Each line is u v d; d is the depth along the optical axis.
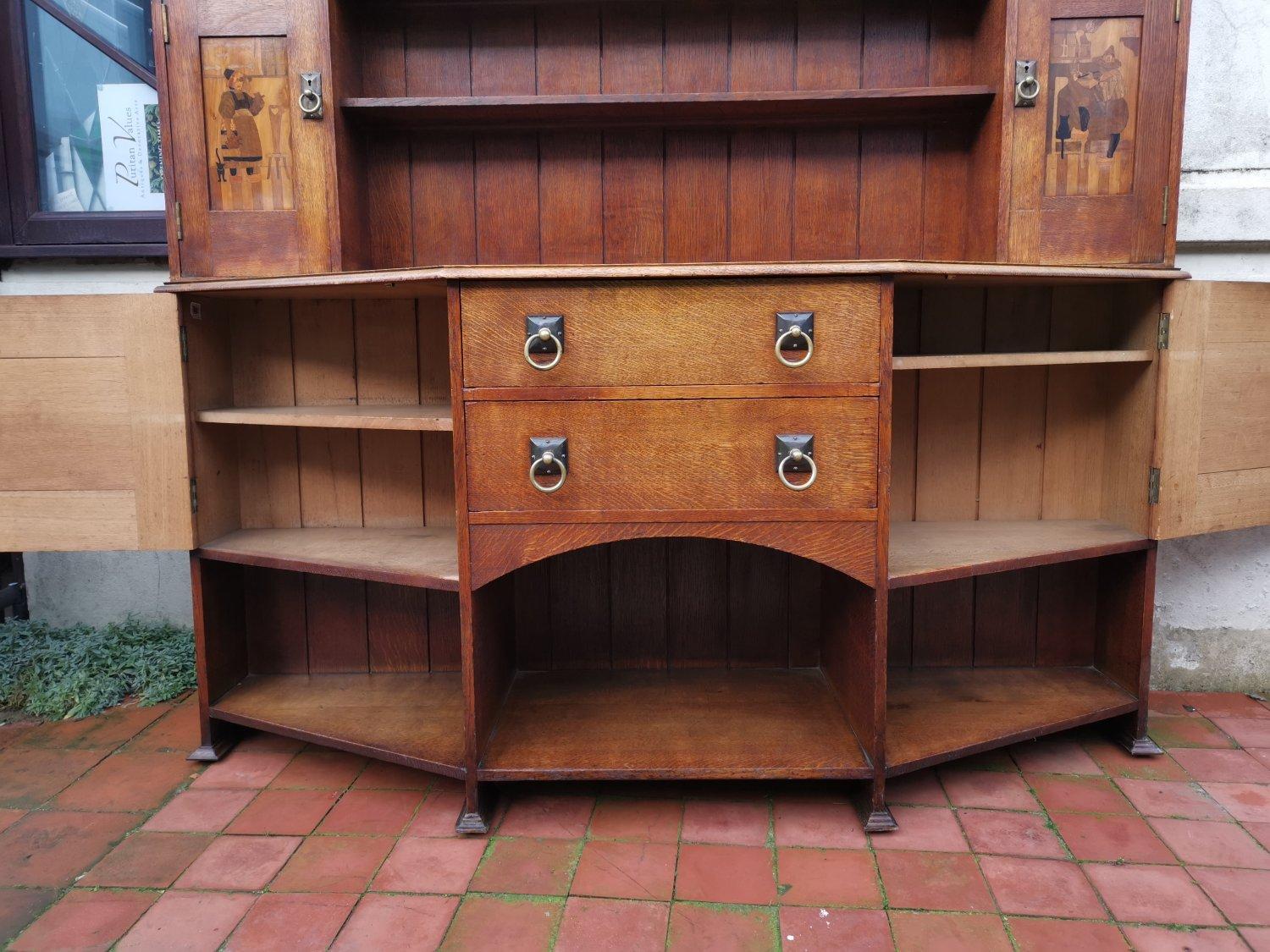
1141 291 1.88
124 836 1.63
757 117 1.87
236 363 2.07
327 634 2.18
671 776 1.63
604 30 1.91
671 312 1.52
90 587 2.53
